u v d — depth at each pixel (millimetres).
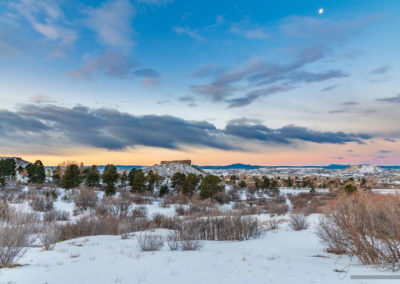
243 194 76375
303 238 14023
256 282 5367
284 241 13672
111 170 55344
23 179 58406
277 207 37969
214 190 54656
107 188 48312
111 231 19297
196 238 14961
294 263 7492
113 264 7344
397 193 7828
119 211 32656
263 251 10320
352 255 8586
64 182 48812
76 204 36000
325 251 9922
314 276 5898
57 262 7742
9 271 6551
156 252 9883
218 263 7438
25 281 5559
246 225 16594
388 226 7184
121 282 5418
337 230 9352
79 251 10250
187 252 9828
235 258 8328
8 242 7551
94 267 6930
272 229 20062
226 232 15445
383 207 7637
